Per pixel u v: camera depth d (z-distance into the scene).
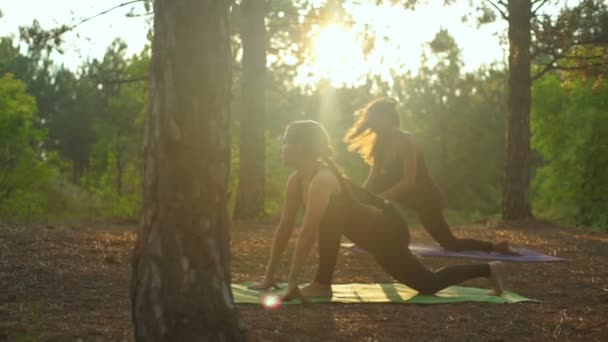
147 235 3.41
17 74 70.38
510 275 7.55
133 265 3.47
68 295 5.55
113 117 36.00
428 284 5.88
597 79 17.92
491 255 8.79
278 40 18.83
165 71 3.39
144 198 3.44
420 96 52.84
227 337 3.42
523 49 16.56
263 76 15.48
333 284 6.70
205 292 3.40
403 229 5.77
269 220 14.50
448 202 52.75
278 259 5.97
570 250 10.31
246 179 15.28
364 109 8.14
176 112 3.37
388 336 4.49
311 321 4.80
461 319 5.03
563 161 31.61
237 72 21.16
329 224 5.64
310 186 5.52
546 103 31.58
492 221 16.34
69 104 73.62
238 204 15.32
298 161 5.64
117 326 4.41
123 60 27.81
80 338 4.05
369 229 5.67
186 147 3.37
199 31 3.40
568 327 4.83
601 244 11.25
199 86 3.39
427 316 5.14
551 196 32.00
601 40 16.44
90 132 70.12
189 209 3.38
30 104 37.47
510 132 16.69
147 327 3.38
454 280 5.97
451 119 52.00
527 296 6.29
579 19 16.39
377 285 6.52
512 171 16.64
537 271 7.86
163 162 3.38
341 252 8.74
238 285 6.19
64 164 40.25
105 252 7.97
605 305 5.80
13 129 36.41
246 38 15.44
